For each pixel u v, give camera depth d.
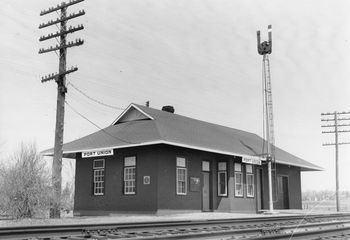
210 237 11.44
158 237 10.23
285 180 36.28
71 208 29.28
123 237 11.73
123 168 26.00
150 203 24.28
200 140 27.36
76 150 26.70
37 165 20.77
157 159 24.50
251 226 15.87
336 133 46.41
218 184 28.89
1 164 20.56
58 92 22.67
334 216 23.22
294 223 17.75
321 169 39.69
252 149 32.00
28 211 20.05
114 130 28.36
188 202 26.05
